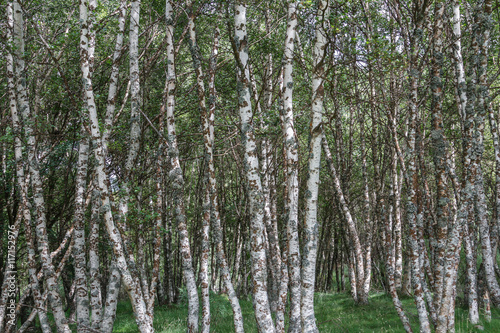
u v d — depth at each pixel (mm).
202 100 7004
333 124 15312
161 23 11258
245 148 5641
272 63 11742
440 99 6598
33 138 8086
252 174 5582
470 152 6102
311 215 5555
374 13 8555
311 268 5422
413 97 6906
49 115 12375
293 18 6020
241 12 5836
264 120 10164
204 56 11914
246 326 10305
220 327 10375
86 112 7539
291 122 5965
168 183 15086
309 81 9516
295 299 5809
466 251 9266
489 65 9758
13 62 8750
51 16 10797
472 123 6129
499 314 10508
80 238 7773
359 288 13641
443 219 6672
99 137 6734
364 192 14195
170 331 10844
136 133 7586
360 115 13773
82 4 7055
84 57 6926
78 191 7953
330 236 23938
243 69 5750
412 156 6859
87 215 12414
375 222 18109
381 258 17953
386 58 6996
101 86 12031
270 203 12508
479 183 9875
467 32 9203
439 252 6809
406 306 12453
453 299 7102
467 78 6289
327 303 15016
